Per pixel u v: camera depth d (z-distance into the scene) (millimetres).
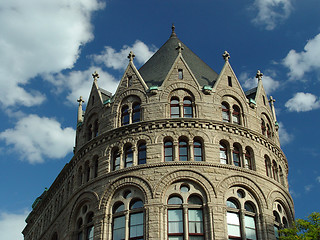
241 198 44281
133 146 46344
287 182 52750
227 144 46812
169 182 43312
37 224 70250
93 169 48531
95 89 54719
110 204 44531
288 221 48156
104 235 43062
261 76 55875
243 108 50156
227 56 52844
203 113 47594
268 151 49750
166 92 48688
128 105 49656
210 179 43656
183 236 40969
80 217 47375
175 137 45844
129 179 44531
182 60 50719
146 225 41375
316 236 37062
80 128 55531
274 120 55375
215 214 41938
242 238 42312
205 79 52062
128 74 51594
